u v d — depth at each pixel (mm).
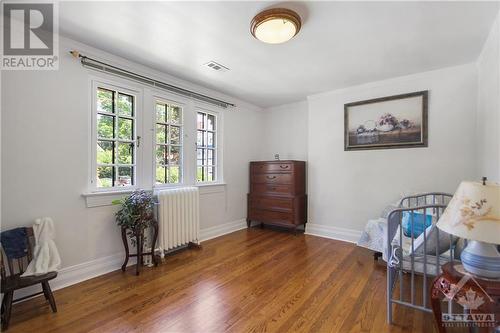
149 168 2869
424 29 2041
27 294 1951
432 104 2945
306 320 1708
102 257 2441
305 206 3980
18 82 1937
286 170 3857
